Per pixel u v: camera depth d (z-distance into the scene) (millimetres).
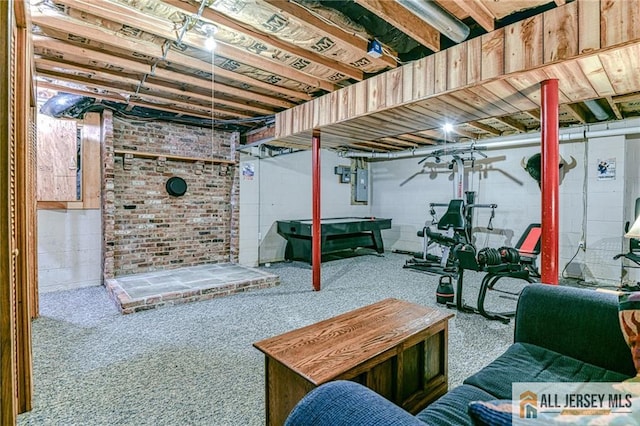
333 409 786
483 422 731
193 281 4395
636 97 3754
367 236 7215
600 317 1591
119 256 4777
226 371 2357
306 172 7141
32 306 3324
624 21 1906
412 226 7566
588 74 2379
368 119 3600
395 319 1995
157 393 2086
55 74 3463
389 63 3061
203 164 5547
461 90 2676
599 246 4883
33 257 3350
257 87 3873
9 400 893
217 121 5051
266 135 5227
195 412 1902
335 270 5758
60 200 4324
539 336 1762
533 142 5402
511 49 2350
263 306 3789
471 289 4520
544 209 2467
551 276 2420
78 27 2537
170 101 4262
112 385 2172
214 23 2406
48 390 2107
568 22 2107
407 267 5938
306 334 1794
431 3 2100
